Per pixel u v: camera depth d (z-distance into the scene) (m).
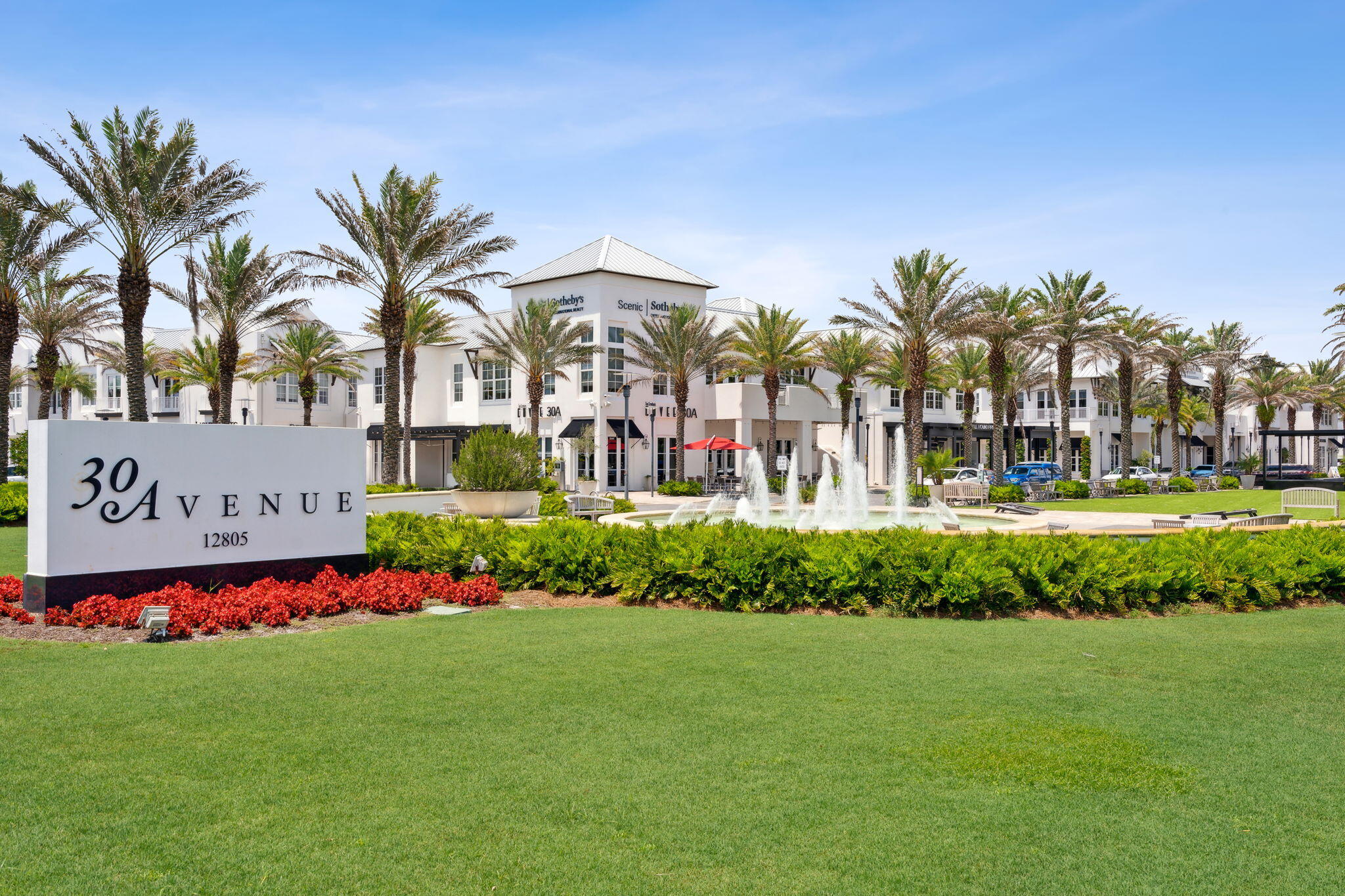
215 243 36.03
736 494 45.50
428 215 31.05
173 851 4.17
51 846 4.21
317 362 49.50
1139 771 5.21
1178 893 3.85
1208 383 79.75
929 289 38.06
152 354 53.78
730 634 9.15
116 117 25.86
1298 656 8.12
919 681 7.19
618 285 47.31
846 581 10.61
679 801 4.75
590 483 40.50
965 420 55.78
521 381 50.44
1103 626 9.74
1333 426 93.75
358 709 6.36
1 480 31.45
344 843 4.26
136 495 10.75
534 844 4.26
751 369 47.56
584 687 6.96
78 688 6.91
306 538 12.29
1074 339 45.59
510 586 12.30
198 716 6.18
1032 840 4.33
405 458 43.75
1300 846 4.27
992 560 10.60
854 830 4.43
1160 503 38.31
